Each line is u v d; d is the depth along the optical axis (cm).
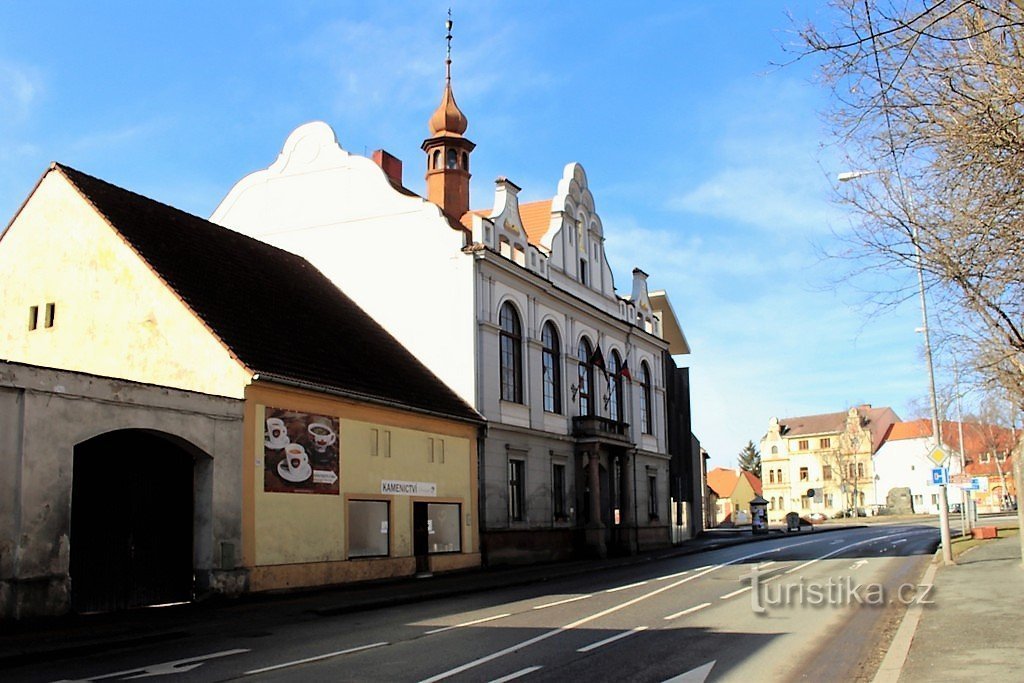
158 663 1248
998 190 981
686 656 1255
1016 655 1170
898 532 6122
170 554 2014
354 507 2555
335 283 3522
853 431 12912
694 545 5038
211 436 2072
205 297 2438
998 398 1691
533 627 1583
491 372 3394
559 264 4072
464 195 4262
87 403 1781
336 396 2481
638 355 4919
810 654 1270
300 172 3653
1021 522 2538
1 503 1606
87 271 2408
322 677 1109
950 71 981
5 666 1270
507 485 3431
